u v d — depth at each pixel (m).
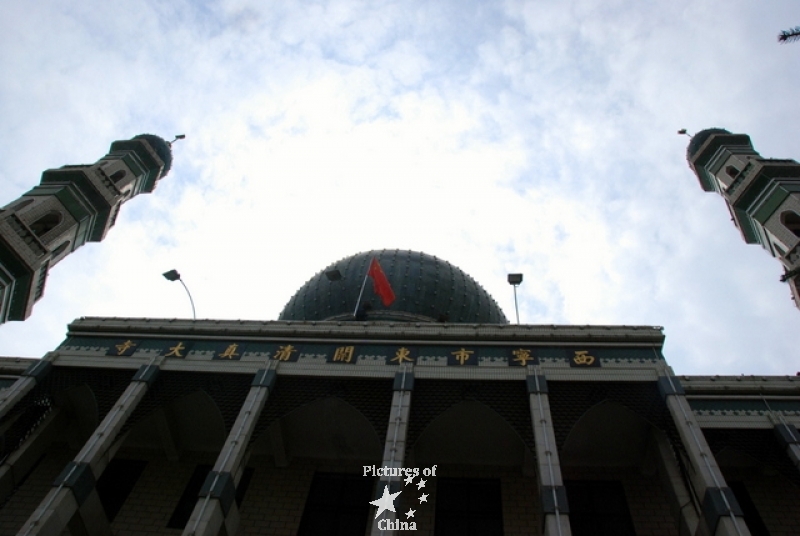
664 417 21.70
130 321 26.36
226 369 23.92
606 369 22.50
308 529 24.06
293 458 26.38
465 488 24.92
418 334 24.25
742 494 23.98
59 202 38.41
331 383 23.23
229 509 19.95
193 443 27.09
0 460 23.94
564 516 18.02
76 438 27.16
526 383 22.25
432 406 22.25
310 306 36.12
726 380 24.06
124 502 25.38
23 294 34.50
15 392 23.91
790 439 21.81
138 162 45.50
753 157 40.22
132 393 23.19
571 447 24.80
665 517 23.33
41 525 18.80
